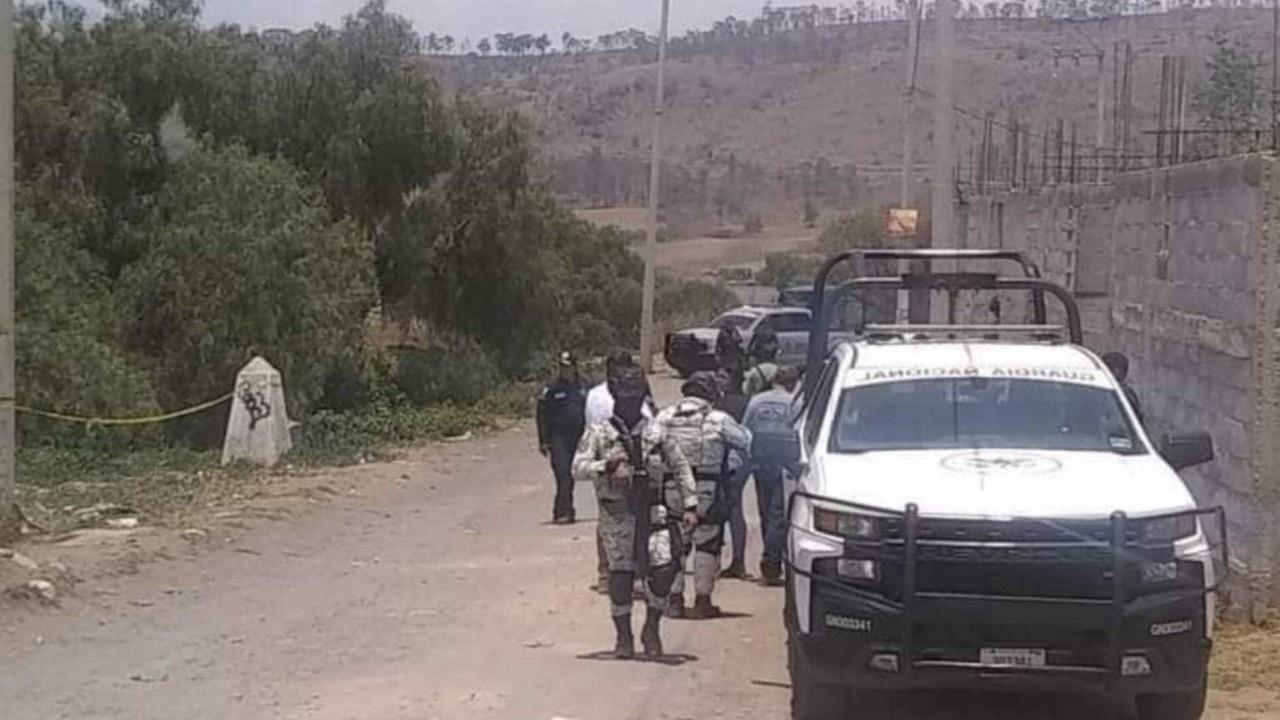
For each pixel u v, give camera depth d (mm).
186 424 31297
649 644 11906
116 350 30078
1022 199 24219
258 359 26547
